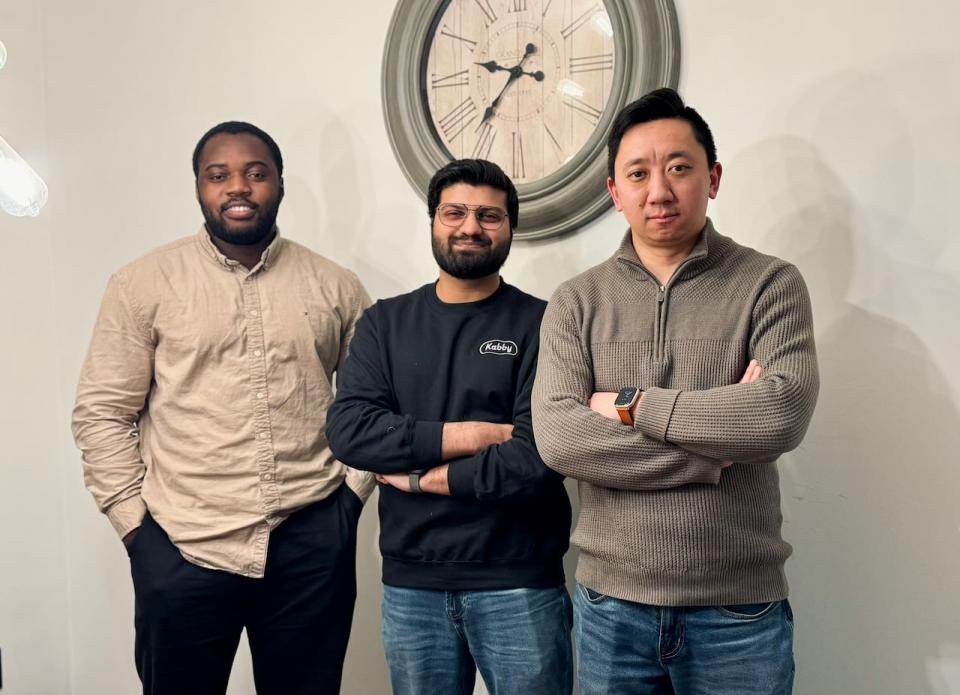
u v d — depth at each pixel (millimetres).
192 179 2512
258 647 1807
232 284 1788
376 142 2209
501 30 2023
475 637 1536
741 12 1734
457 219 1589
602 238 1907
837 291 1646
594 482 1321
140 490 1797
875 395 1614
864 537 1631
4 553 2650
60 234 2779
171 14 2543
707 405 1240
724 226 1780
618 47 1841
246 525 1719
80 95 2725
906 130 1573
